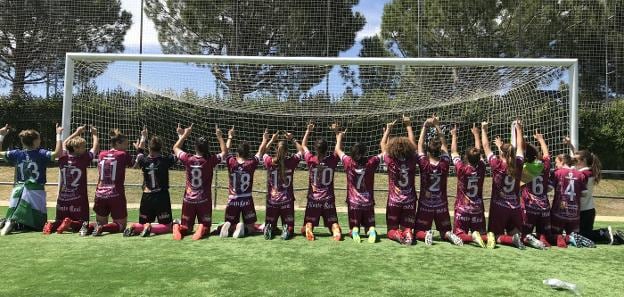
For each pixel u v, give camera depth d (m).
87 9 15.38
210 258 4.48
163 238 5.42
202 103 8.65
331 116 9.19
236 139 10.02
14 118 14.32
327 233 5.97
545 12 14.84
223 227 5.54
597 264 4.47
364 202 5.63
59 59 15.05
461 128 9.18
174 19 15.74
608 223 8.30
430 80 7.82
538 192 5.59
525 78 7.50
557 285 3.70
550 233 5.57
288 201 5.79
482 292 3.55
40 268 4.07
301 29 14.95
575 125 6.72
